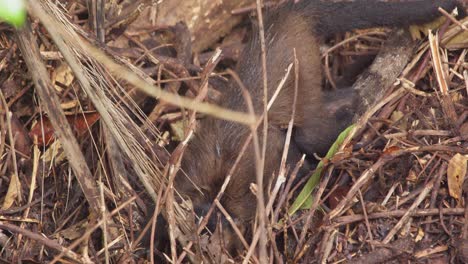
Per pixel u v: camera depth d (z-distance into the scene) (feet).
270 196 23.18
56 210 26.18
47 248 24.07
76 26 25.17
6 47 28.89
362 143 27.86
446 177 25.45
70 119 26.68
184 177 26.73
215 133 27.63
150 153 25.40
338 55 33.88
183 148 23.04
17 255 23.80
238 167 26.61
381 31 33.09
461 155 25.05
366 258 23.44
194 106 15.42
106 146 25.49
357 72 33.19
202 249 22.62
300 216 25.39
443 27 30.04
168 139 29.27
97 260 22.67
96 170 26.50
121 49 30.60
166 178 23.30
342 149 26.16
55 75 28.02
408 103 29.07
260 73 28.55
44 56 27.25
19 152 26.99
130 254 22.74
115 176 24.97
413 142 27.07
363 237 24.16
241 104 27.96
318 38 30.71
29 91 28.66
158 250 24.56
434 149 25.70
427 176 25.57
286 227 24.03
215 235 23.18
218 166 26.81
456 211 24.34
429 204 24.93
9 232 24.99
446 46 30.09
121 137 22.12
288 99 28.40
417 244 23.94
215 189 26.40
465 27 28.71
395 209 24.93
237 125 27.53
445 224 24.34
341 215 24.82
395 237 24.13
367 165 26.50
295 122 28.55
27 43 20.92
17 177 25.63
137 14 30.99
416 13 30.01
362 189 25.68
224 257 22.29
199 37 33.88
